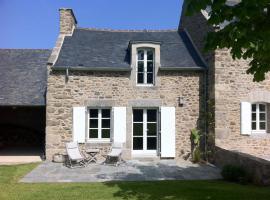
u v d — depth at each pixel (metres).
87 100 15.02
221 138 14.37
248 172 10.89
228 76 14.61
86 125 15.03
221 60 14.55
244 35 5.98
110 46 16.72
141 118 15.52
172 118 15.25
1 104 15.15
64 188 9.80
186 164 14.30
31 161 14.91
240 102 14.70
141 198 8.75
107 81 15.14
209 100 14.90
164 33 18.27
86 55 15.86
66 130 14.92
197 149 14.88
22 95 15.70
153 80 15.44
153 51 15.49
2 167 13.17
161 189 9.70
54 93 14.93
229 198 8.66
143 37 17.67
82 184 10.38
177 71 15.41
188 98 15.37
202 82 15.45
